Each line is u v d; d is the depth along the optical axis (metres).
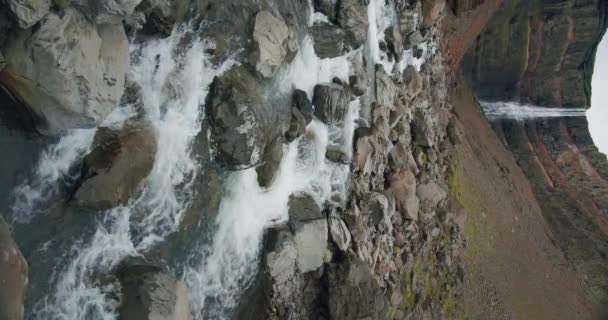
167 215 7.23
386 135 13.80
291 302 9.07
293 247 8.98
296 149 10.06
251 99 8.35
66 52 5.17
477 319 18.67
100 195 6.08
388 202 13.25
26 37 4.94
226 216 8.22
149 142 6.82
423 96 18.50
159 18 6.73
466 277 19.16
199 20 7.59
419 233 15.91
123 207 6.62
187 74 7.48
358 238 10.95
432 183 16.75
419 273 15.30
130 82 6.66
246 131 7.96
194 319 7.53
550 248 35.09
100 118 5.77
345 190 11.56
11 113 5.54
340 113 10.89
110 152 6.28
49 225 5.82
